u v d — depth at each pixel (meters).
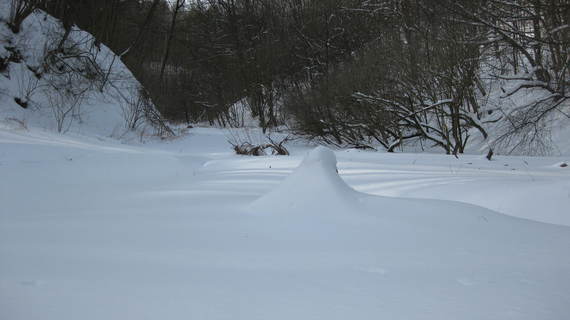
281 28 34.00
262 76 32.31
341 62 26.50
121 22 31.52
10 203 5.28
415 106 19.67
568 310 2.03
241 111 37.31
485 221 3.95
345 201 4.30
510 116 17.19
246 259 2.88
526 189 4.83
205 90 39.03
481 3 18.36
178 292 2.24
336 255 2.98
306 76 31.52
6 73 16.86
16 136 11.08
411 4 22.33
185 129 26.53
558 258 2.90
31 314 1.92
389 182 6.84
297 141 24.08
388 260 2.86
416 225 3.80
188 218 4.28
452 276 2.53
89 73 20.22
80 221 4.19
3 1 18.64
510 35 18.48
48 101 17.61
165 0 38.88
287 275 2.54
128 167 9.42
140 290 2.26
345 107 21.52
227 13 36.75
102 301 2.10
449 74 18.31
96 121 18.98
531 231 3.66
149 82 32.16
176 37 40.06
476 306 2.07
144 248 3.17
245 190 6.55
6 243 3.29
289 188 4.56
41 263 2.76
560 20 16.47
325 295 2.21
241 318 1.92
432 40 19.41
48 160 9.20
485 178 6.34
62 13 21.14
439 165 10.57
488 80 21.86
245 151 15.47
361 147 21.55
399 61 20.25
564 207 4.26
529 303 2.11
